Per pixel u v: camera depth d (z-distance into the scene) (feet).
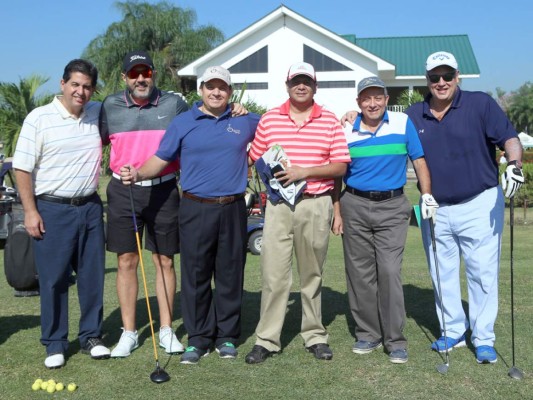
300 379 13.17
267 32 94.32
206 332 14.74
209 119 14.28
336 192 14.89
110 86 56.03
